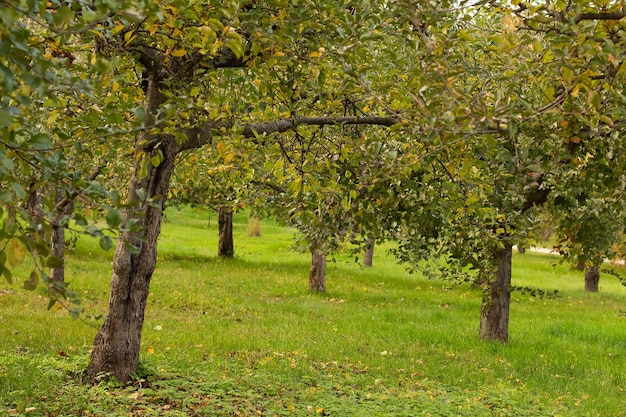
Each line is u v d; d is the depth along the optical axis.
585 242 12.60
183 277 21.58
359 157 6.65
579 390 10.62
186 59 6.99
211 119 6.52
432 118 4.61
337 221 10.10
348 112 8.45
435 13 5.43
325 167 7.65
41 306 14.23
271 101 7.86
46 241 3.02
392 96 6.72
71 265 21.27
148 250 7.94
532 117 4.84
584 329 16.64
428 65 5.49
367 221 9.73
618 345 15.12
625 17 4.66
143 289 8.03
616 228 12.20
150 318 14.41
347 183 8.29
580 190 10.02
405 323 16.19
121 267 7.84
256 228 42.00
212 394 7.79
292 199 9.90
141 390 7.54
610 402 9.87
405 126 6.53
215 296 18.39
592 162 9.14
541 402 9.32
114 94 6.07
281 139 7.82
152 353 10.06
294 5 6.11
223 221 27.97
